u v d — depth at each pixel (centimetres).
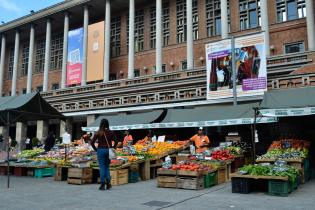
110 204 800
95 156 1404
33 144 3147
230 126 2061
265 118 1490
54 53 4475
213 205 781
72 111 3303
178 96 2594
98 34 3647
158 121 2045
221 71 2242
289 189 955
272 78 2127
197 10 3284
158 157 1399
